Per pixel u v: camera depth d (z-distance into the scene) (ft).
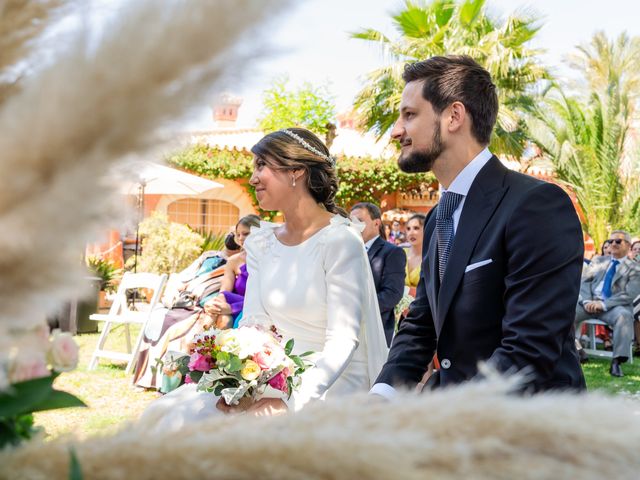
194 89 0.68
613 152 65.00
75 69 0.68
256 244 9.24
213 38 0.67
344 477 0.89
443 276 6.34
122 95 0.67
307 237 8.80
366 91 62.44
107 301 42.91
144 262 44.93
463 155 6.57
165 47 0.67
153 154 0.71
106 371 24.57
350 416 0.99
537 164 68.33
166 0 0.69
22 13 0.88
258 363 7.28
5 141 0.66
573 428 0.94
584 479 0.92
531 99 62.85
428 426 0.96
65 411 16.47
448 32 62.18
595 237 66.64
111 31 0.69
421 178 66.03
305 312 8.42
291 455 0.91
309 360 8.12
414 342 6.91
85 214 0.69
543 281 5.56
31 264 0.70
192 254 46.29
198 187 42.37
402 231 61.21
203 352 7.39
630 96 65.00
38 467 1.04
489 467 0.92
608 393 1.03
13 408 1.30
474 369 6.07
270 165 8.68
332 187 8.96
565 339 5.88
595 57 64.85
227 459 0.93
